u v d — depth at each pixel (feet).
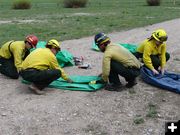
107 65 22.06
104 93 22.71
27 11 88.38
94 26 54.95
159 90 23.40
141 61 26.99
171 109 20.66
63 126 18.56
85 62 30.50
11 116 19.60
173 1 126.31
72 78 24.58
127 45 33.99
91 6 106.01
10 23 59.93
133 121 19.15
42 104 21.03
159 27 54.34
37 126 18.53
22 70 22.43
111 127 18.49
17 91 23.15
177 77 24.89
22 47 24.29
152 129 18.33
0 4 115.85
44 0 136.87
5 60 25.62
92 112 20.12
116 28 52.70
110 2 123.85
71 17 70.54
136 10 89.30
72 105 20.94
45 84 22.67
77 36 44.73
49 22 61.41
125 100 21.74
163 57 25.17
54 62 22.47
